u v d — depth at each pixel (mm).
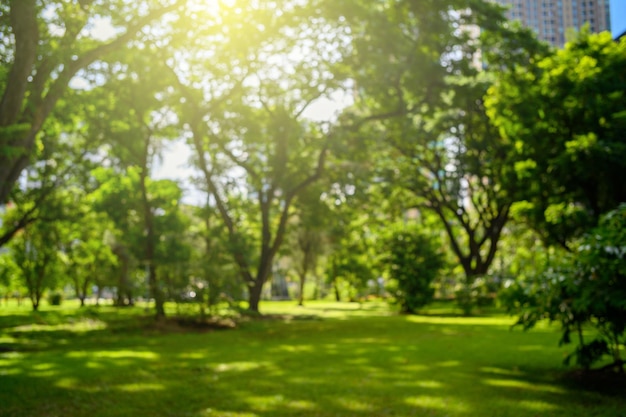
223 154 31812
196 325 23250
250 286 30375
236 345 15453
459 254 37594
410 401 7098
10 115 9258
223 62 26859
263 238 31344
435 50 24953
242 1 22766
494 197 32750
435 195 38312
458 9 24047
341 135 27250
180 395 7789
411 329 20594
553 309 7770
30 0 9336
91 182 28953
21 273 45500
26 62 9375
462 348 13508
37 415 6641
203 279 23719
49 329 22156
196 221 38656
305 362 11383
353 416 6312
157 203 29266
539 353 12227
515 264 9453
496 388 8000
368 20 24453
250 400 7328
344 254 46781
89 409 6949
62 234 40969
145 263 24375
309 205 31969
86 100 20844
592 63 14797
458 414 6324
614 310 7414
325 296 71188
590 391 7699
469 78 25781
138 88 24750
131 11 16297
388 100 26719
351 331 20172
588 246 7480
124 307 46438
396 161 36750
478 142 31172
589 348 8219
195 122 28344
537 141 14461
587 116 14336
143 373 9984
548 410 6484
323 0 24422
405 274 34094
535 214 13875
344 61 26453
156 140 28141
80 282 50531
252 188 32969
